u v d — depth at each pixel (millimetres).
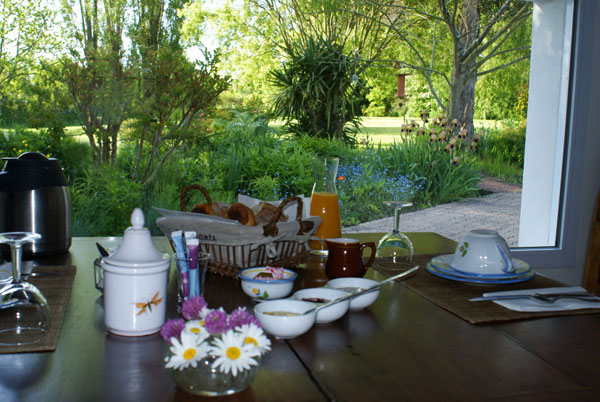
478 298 920
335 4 4367
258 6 4082
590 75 2090
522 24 4688
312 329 782
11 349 677
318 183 1248
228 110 3756
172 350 556
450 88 4805
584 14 2047
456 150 4520
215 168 3389
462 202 4316
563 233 2166
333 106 4371
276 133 4094
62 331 756
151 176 3135
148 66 3166
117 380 606
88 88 3072
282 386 596
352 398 568
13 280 771
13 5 2902
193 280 817
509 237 3582
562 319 846
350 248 991
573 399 583
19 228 1166
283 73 4277
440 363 669
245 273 930
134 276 728
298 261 1103
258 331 579
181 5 3307
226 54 4000
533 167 2770
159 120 3221
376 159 4203
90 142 3092
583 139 2119
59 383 596
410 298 946
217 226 988
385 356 687
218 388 566
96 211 2922
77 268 1108
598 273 1755
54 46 3006
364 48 4645
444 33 4895
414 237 1552
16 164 1180
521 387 608
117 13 3096
